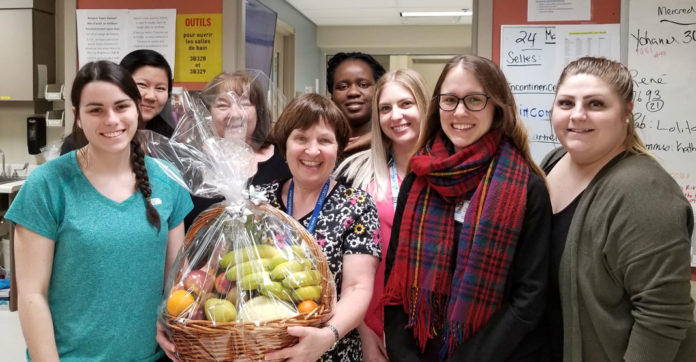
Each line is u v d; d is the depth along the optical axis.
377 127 1.91
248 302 1.17
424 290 1.41
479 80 1.40
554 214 1.48
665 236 1.21
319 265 1.28
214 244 1.31
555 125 1.44
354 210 1.45
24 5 3.62
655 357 1.21
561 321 1.42
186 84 2.83
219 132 1.79
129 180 1.38
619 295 1.29
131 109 1.32
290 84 5.79
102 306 1.29
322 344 1.19
